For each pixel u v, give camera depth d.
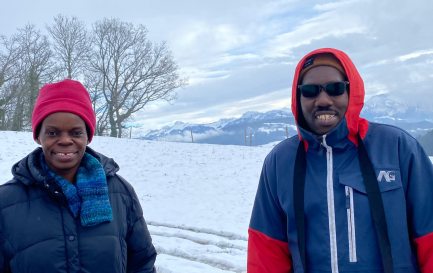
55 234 2.48
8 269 2.51
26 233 2.46
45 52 48.00
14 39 45.84
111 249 2.59
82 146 2.70
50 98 2.65
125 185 2.85
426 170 2.59
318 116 2.71
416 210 2.54
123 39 50.19
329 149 2.69
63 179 2.62
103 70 50.03
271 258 2.92
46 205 2.53
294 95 2.86
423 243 2.52
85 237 2.54
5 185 2.58
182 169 19.73
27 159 2.63
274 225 2.93
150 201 14.53
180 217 12.29
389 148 2.61
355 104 2.68
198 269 7.33
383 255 2.46
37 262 2.43
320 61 2.74
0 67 45.44
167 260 7.86
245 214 12.66
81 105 2.69
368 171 2.57
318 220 2.64
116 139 27.89
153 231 10.48
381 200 2.51
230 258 7.88
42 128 2.65
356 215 2.55
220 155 22.97
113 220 2.66
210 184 17.06
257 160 21.83
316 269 2.63
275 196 2.89
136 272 2.88
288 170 2.82
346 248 2.54
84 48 49.91
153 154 23.02
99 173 2.69
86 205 2.57
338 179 2.63
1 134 24.97
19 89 45.97
